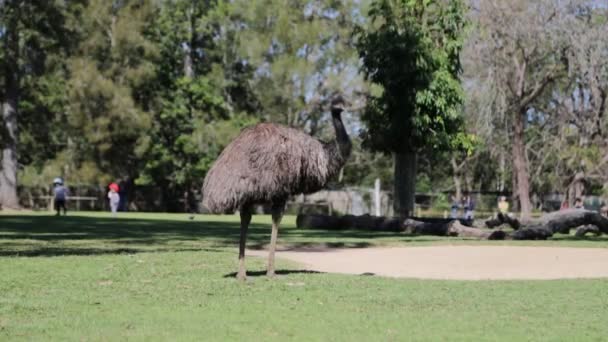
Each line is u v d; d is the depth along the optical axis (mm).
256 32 92938
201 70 109875
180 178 101625
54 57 87750
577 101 77438
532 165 88188
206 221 64938
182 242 36438
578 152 78062
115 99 91500
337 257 29516
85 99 91250
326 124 92125
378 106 50500
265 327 15133
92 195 103375
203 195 20156
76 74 90375
